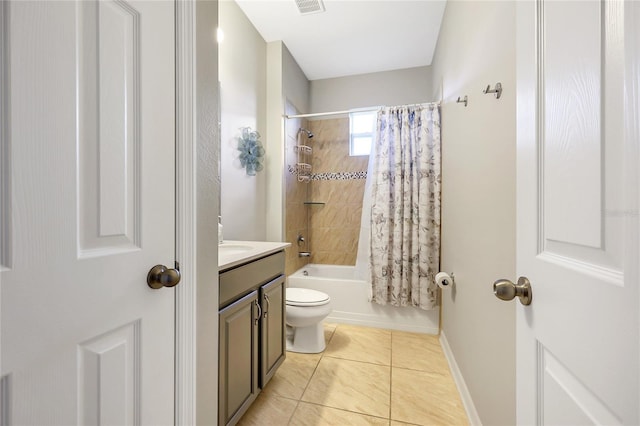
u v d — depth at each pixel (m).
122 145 0.63
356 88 3.27
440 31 2.39
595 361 0.41
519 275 0.65
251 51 2.33
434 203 2.45
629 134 0.36
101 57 0.58
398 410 1.47
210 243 0.92
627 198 0.36
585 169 0.44
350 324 2.64
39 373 0.48
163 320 0.74
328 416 1.43
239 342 1.27
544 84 0.56
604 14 0.40
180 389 0.79
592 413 0.42
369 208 2.68
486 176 1.22
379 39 2.56
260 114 2.50
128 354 0.65
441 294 2.36
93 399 0.57
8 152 0.45
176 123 0.77
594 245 0.42
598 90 0.41
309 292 2.20
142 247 0.68
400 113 2.59
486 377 1.21
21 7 0.46
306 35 2.50
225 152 1.99
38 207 0.48
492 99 1.15
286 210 2.73
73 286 0.53
